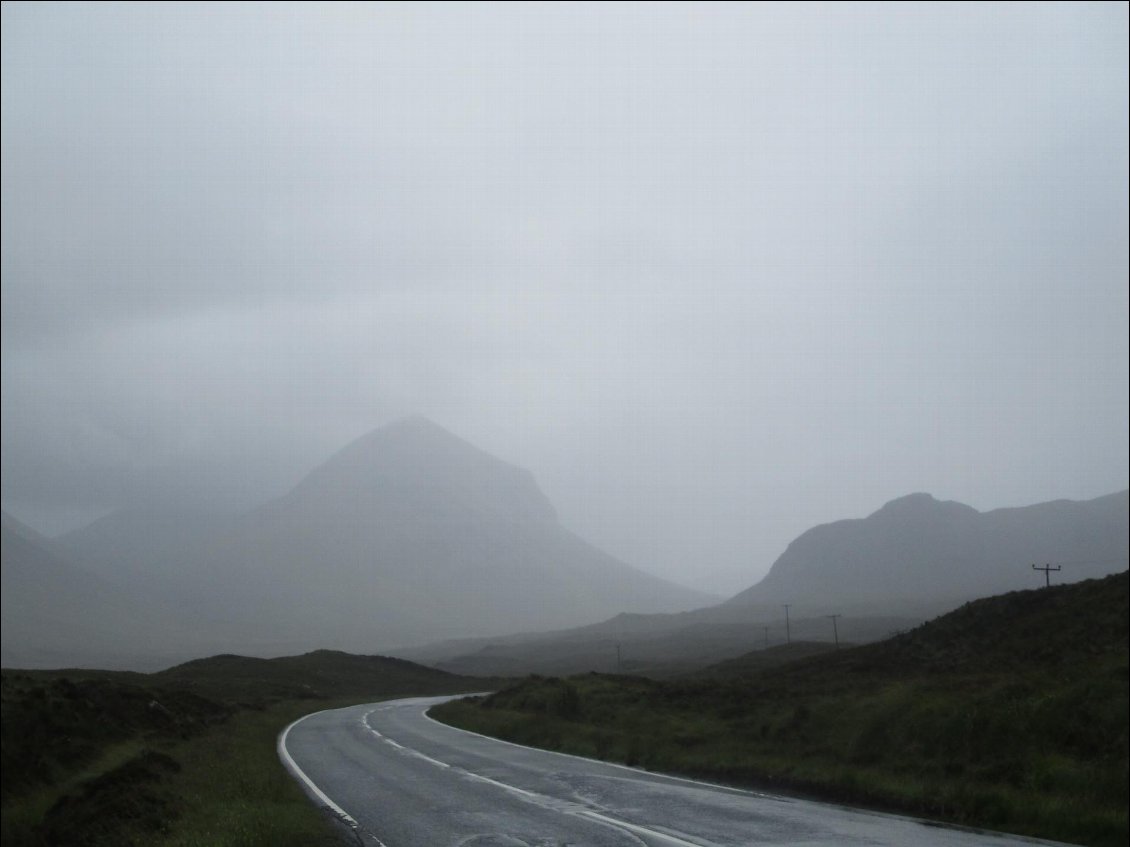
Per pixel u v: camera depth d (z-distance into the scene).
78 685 33.22
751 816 14.03
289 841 12.66
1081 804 13.84
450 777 19.69
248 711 43.03
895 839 12.04
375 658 107.12
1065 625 32.28
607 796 16.39
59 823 17.98
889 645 41.75
